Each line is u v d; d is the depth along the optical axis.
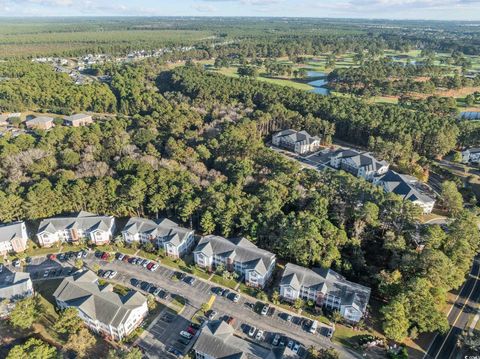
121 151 181.38
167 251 123.38
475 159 191.50
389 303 97.12
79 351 85.44
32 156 169.88
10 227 126.06
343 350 90.62
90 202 139.88
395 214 124.19
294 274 104.75
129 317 93.31
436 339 93.69
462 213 125.69
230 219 125.75
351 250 117.12
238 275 113.94
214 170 160.12
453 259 108.94
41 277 114.75
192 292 108.75
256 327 96.94
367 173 171.25
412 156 187.12
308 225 114.75
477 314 100.94
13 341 92.38
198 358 86.44
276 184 140.38
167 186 140.75
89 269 116.88
